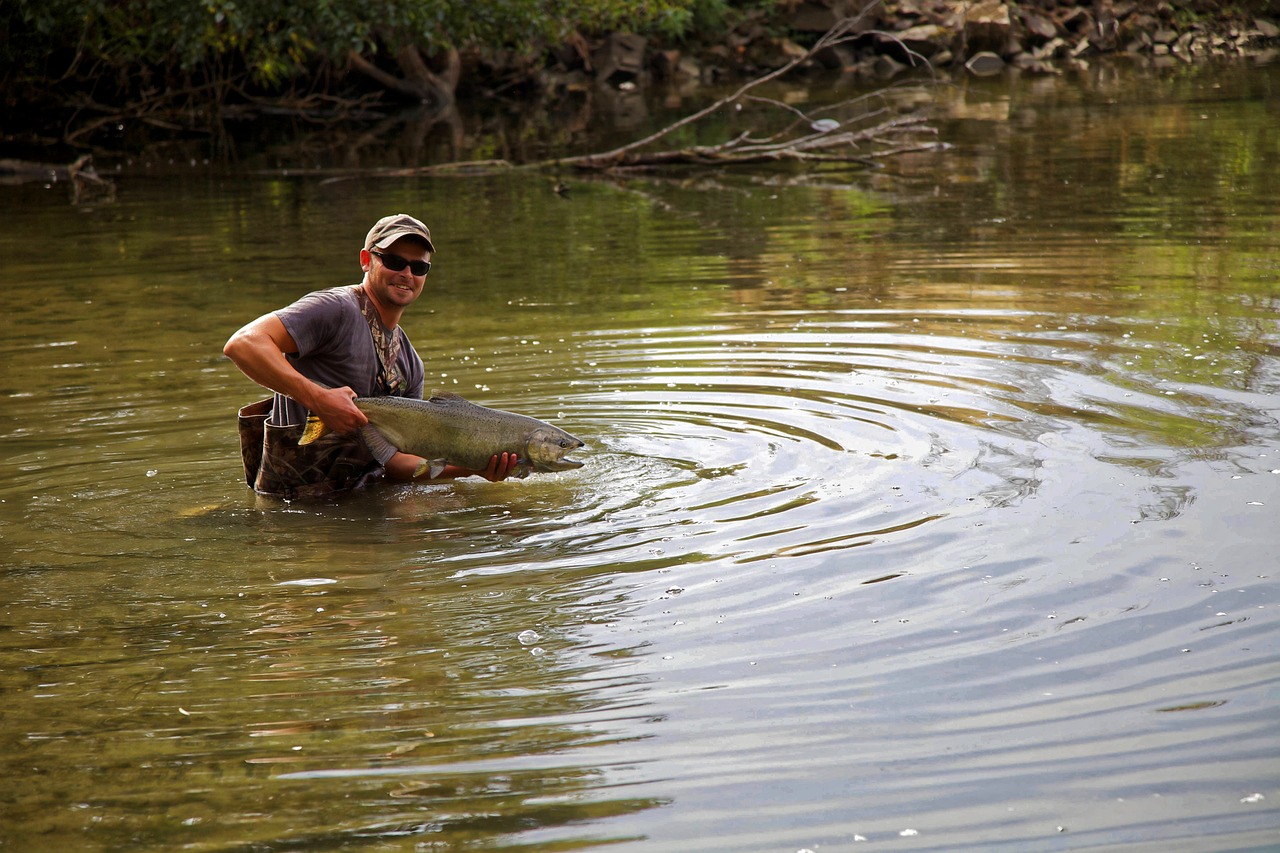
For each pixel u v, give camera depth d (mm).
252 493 5438
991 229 11734
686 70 31609
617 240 12039
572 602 4145
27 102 24531
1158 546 4332
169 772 3148
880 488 5113
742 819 2918
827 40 18609
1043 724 3268
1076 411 6004
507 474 5281
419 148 21109
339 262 11125
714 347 7660
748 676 3588
